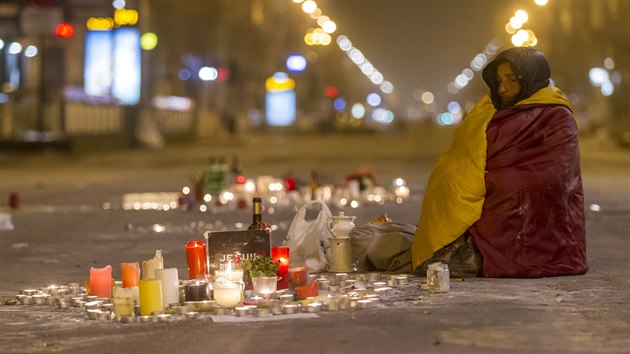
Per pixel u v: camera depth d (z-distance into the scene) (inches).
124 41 2662.4
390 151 2568.9
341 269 543.2
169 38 3422.7
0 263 641.6
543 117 527.8
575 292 472.4
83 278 572.7
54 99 2389.3
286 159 2185.0
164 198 1160.2
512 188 515.5
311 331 384.2
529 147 522.3
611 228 793.6
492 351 346.6
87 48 2640.3
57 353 362.9
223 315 419.2
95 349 366.9
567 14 3580.2
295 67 4987.7
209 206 1024.9
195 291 441.4
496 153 521.3
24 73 2694.4
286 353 348.8
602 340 362.6
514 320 402.3
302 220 557.6
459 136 531.8
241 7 4205.2
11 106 2418.8
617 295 463.8
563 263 524.7
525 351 346.0
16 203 1064.8
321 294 463.2
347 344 360.2
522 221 517.3
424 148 2763.3
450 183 523.5
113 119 2733.8
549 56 3654.0
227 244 485.7
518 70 532.1
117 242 752.3
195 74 3754.9
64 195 1258.0
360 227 551.8
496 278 517.0
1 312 450.0
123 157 2316.7
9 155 2230.6
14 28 2336.4
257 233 486.3
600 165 1833.2
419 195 1154.7
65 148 2314.2
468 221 519.5
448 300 452.4
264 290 453.1
